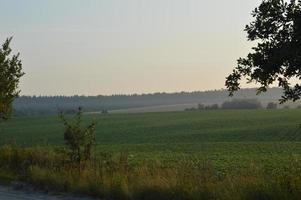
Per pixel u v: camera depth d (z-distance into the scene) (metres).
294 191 11.99
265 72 11.06
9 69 26.62
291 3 10.61
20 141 67.62
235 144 57.50
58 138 73.75
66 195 15.95
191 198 13.53
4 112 26.83
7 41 26.59
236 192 12.89
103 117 126.06
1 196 15.98
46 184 17.77
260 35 10.91
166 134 77.44
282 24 10.78
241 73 11.48
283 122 87.69
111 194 15.20
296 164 20.52
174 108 197.62
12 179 19.69
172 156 43.56
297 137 65.69
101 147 57.12
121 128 90.94
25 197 15.72
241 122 92.50
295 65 10.47
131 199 14.56
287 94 11.22
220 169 30.73
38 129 93.06
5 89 26.45
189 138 70.06
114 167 18.34
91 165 18.97
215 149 51.84
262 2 10.84
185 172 16.28
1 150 24.77
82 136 19.92
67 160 19.98
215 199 12.92
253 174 15.38
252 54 11.05
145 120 109.62
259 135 69.38
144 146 57.91
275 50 10.55
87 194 15.94
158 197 14.20
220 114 119.00
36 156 22.39
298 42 10.38
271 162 36.88
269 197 12.26
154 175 16.08
